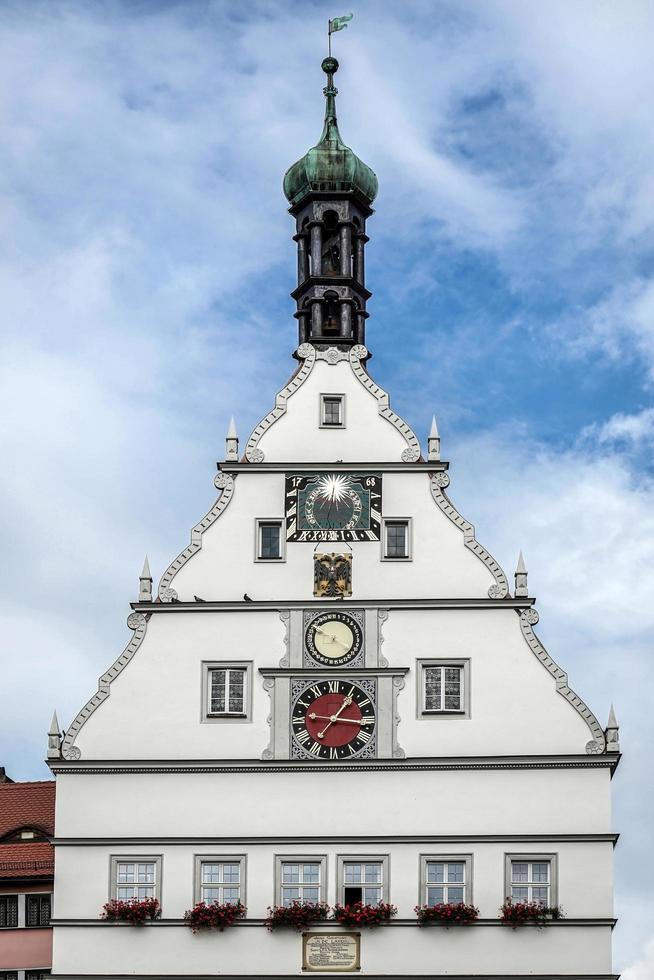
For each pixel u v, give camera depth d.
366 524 61.06
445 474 61.47
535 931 58.22
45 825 62.19
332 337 64.38
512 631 60.22
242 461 61.72
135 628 60.38
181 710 59.78
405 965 58.09
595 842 58.78
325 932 58.34
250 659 60.12
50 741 59.59
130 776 59.41
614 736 59.25
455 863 58.81
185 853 58.88
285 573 60.75
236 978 57.88
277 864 58.81
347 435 61.94
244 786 59.28
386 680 59.88
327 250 65.94
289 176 66.44
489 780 59.22
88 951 58.25
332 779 59.31
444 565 60.72
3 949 60.56
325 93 67.44
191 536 61.00
